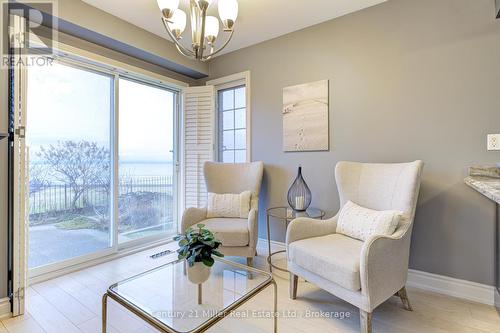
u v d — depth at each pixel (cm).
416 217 216
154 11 245
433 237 210
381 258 152
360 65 243
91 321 172
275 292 155
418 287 215
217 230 232
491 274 189
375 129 236
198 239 155
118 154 293
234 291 146
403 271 175
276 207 292
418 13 215
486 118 190
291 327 166
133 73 300
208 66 357
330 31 260
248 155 318
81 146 265
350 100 249
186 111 352
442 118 206
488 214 190
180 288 151
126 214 306
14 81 176
